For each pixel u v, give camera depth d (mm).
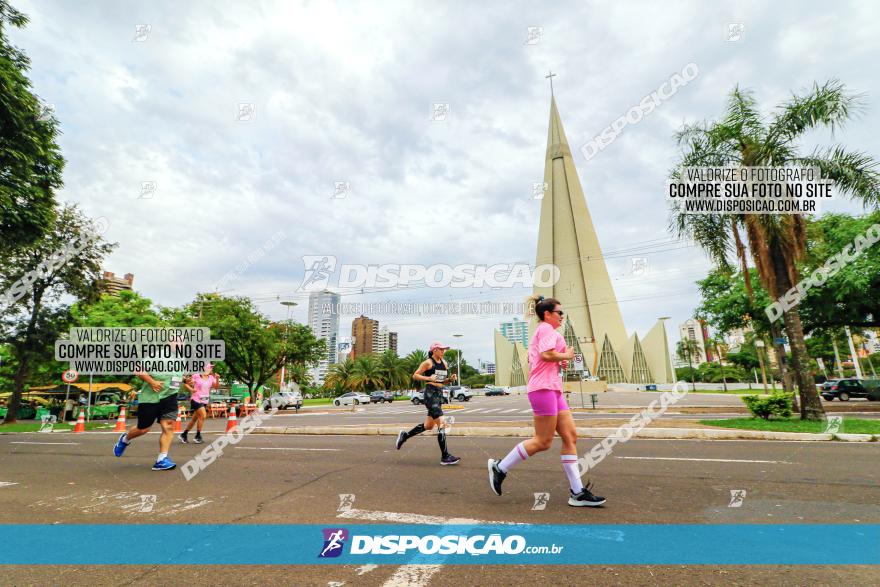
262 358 30766
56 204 12922
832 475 4996
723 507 3748
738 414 14930
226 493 4484
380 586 2367
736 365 68250
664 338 75688
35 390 28062
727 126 11516
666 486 4523
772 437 8359
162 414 6039
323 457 6840
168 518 3645
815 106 10461
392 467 5832
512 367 87938
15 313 19906
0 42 10984
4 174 11070
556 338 3949
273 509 3857
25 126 11148
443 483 4793
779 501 3928
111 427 16312
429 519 3479
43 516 3756
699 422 10766
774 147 10828
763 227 10906
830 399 27609
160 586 2410
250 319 29281
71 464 6637
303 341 32906
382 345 81375
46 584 2453
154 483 5055
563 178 83375
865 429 8750
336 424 15812
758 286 18734
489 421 15055
